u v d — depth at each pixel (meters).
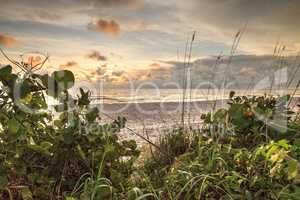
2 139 3.40
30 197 3.32
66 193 3.53
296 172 3.36
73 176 3.78
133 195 3.29
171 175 3.67
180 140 4.96
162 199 3.40
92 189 3.30
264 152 3.60
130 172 4.00
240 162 3.76
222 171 3.54
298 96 6.25
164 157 4.68
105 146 3.77
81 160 3.77
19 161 3.48
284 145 3.46
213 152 3.83
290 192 3.31
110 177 3.66
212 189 3.49
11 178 3.57
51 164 3.65
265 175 3.45
